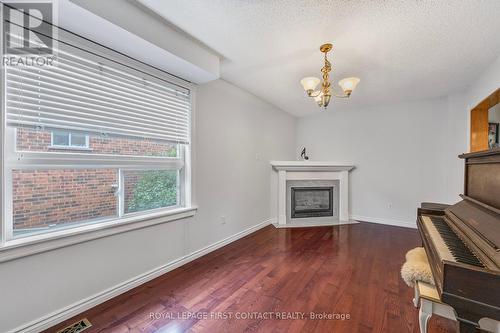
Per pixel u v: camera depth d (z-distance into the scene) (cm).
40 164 148
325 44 202
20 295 137
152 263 213
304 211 427
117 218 195
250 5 154
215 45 208
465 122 320
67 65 155
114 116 183
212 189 283
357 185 436
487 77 247
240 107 329
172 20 172
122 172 200
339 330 147
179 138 237
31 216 149
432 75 270
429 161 368
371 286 200
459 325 87
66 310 155
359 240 322
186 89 243
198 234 262
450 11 157
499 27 174
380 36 189
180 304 174
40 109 145
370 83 297
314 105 410
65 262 155
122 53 183
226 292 191
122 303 175
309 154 488
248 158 349
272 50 215
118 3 148
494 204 128
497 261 87
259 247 295
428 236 140
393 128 398
